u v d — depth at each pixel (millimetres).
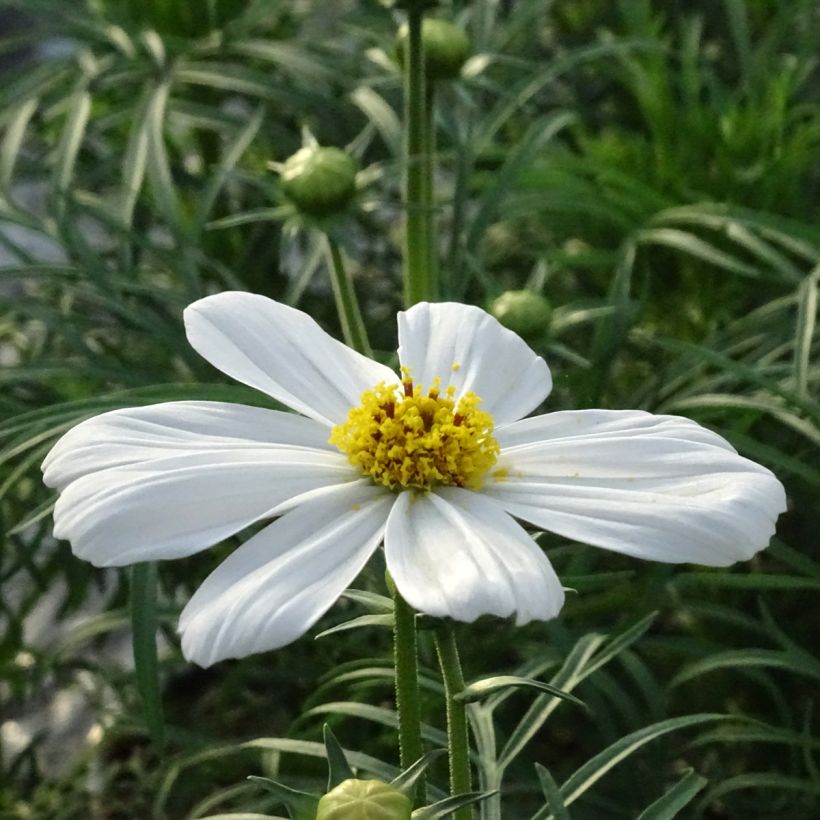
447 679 208
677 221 331
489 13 355
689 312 346
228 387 265
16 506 326
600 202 338
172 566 326
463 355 240
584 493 215
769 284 344
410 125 278
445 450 218
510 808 289
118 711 358
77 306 366
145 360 360
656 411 302
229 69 347
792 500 320
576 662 248
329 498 215
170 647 356
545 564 203
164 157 321
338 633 316
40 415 258
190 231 324
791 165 343
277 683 345
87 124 343
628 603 292
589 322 352
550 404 312
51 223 333
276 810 287
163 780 331
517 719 327
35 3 365
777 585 274
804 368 279
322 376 232
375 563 258
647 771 302
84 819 337
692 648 291
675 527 208
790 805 308
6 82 361
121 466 211
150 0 365
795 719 329
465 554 203
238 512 211
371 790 198
